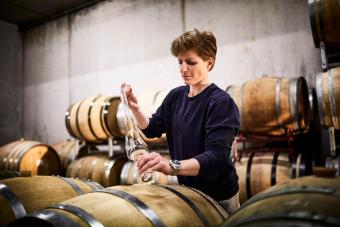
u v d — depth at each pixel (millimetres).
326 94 3783
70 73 9172
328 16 3957
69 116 6574
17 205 1885
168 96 2334
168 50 7359
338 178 1242
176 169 1576
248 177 4492
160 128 2381
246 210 1170
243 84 4926
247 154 4887
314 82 5535
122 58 8109
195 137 2012
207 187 2014
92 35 8719
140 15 7832
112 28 8320
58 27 9547
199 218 1613
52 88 9609
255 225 1028
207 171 1710
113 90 8250
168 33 7363
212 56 1999
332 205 1002
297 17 5766
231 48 6465
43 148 6477
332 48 4422
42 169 6402
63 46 9375
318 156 5402
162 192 1714
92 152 7746
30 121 10180
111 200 1552
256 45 6176
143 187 1766
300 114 4594
